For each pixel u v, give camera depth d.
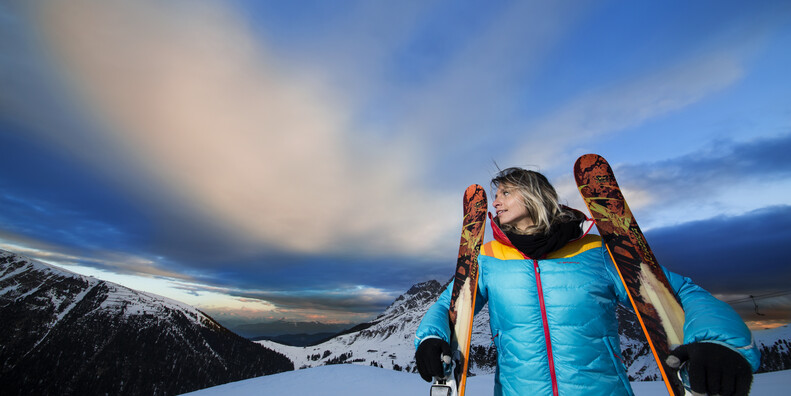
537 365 1.89
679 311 1.70
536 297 1.99
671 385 1.55
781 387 15.67
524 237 2.01
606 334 1.89
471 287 2.25
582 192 2.36
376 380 25.86
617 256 2.00
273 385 25.72
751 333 1.24
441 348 1.76
